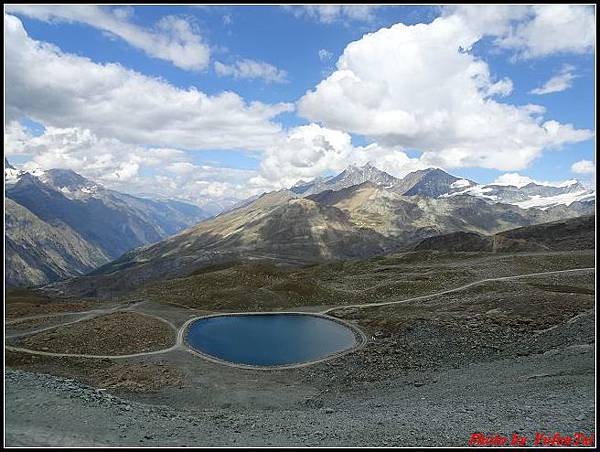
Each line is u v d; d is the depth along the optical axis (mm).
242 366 58750
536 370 38281
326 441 22062
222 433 24359
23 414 23328
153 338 70688
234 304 94812
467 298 86938
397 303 92875
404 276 122188
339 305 97062
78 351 63344
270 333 76000
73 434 20516
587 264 117625
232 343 69688
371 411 32625
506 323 63094
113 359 60875
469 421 24344
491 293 91375
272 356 63344
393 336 68312
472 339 58875
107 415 25484
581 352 40312
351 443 21438
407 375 50531
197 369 56844
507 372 40312
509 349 53125
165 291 107750
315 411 34500
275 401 45938
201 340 71688
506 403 28312
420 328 67625
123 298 103938
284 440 22344
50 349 63438
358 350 64125
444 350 57000
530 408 25781
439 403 32812
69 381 32438
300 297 101188
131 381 52031
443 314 73438
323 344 69125
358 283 121625
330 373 55406
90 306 91312
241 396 47250
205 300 98438
